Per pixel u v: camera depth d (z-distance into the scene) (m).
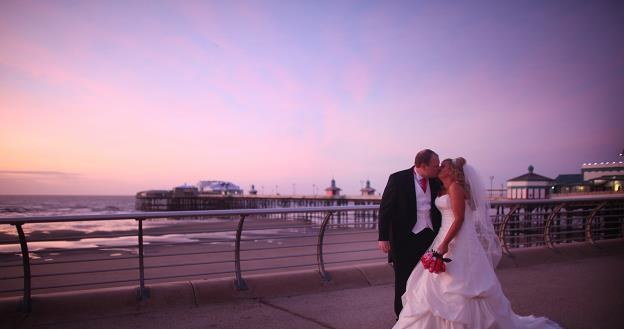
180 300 4.74
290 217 28.14
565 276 6.31
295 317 4.43
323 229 5.69
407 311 3.59
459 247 3.56
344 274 5.70
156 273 11.33
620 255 7.95
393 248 4.02
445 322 3.46
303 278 5.46
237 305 4.82
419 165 3.72
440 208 3.71
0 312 4.10
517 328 3.72
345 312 4.61
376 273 5.87
